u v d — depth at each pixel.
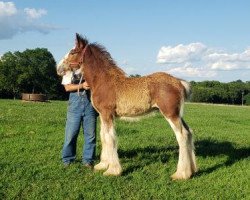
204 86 113.62
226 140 14.72
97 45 9.14
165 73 8.76
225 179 8.56
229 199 7.28
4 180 7.83
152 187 7.75
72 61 9.12
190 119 24.38
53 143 11.92
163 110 8.44
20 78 84.88
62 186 7.67
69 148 9.32
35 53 88.56
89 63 8.99
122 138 13.63
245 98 100.44
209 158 10.55
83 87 9.05
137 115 8.75
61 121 17.62
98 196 7.16
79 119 9.22
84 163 9.29
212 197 7.34
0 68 84.81
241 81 124.88
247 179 8.60
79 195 7.18
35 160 9.64
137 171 8.93
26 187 7.50
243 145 13.41
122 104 8.63
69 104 9.31
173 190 7.67
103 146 9.16
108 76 8.84
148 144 12.45
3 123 15.68
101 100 8.77
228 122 23.59
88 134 9.28
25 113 21.78
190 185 8.06
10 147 11.08
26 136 13.05
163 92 8.39
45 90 88.62
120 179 8.27
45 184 7.74
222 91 98.88
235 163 10.09
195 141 13.98
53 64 90.38
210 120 24.22
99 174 8.62
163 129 17.28
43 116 20.34
